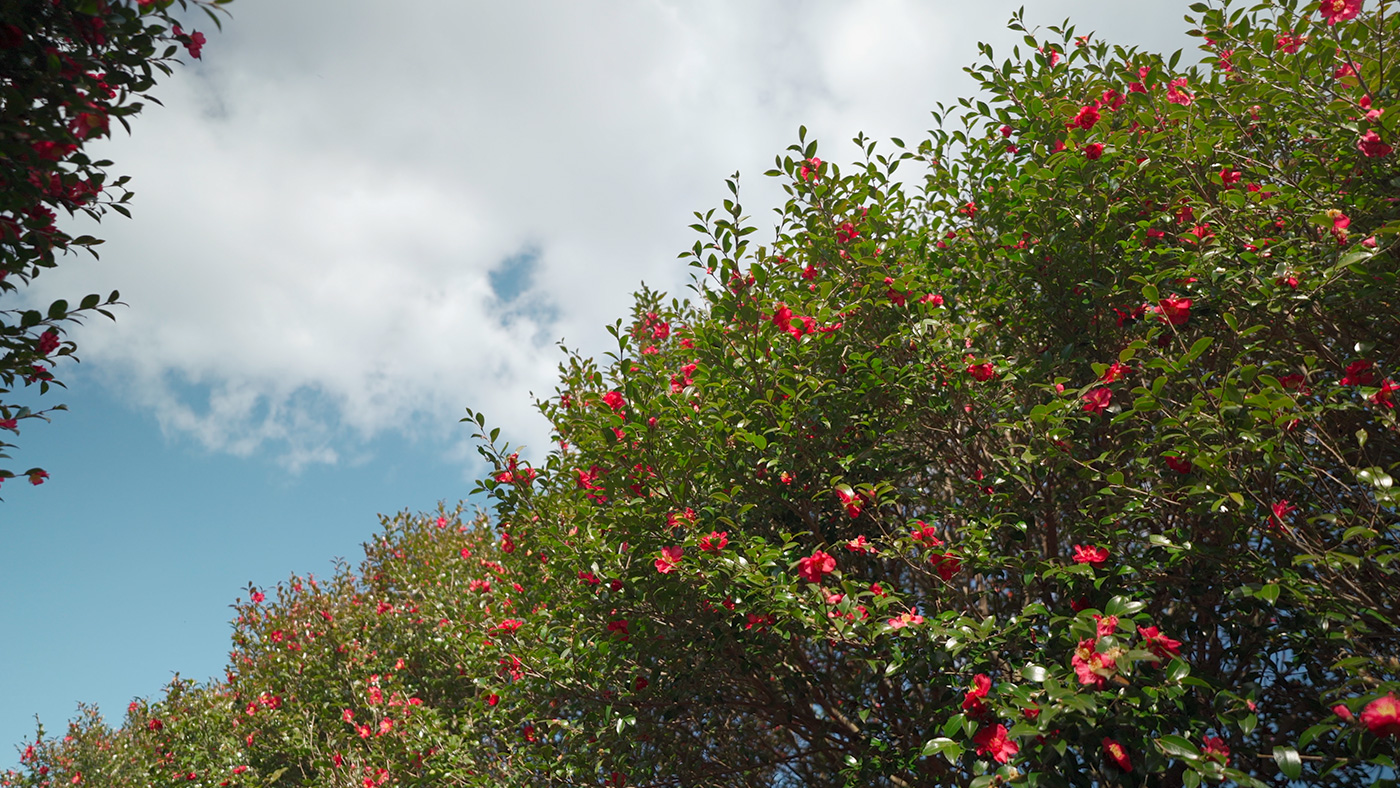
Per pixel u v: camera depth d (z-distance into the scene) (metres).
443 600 8.48
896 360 4.54
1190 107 4.11
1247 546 3.32
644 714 4.96
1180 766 3.39
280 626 9.97
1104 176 4.09
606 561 4.44
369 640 9.62
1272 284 3.32
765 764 5.22
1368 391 2.99
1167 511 3.76
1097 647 2.81
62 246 2.88
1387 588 3.03
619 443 4.48
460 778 5.96
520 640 5.70
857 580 4.82
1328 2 3.42
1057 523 4.28
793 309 4.54
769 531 4.68
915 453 4.66
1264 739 3.79
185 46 2.86
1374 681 2.49
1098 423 3.70
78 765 12.95
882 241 4.87
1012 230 4.54
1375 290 3.20
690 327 6.19
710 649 4.45
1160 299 3.58
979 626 3.43
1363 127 3.33
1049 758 2.88
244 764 8.69
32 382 3.08
